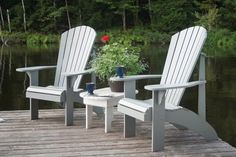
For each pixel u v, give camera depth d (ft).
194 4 75.92
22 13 79.10
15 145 11.68
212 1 72.95
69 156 10.71
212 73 33.04
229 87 26.37
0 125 14.01
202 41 12.23
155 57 46.44
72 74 13.60
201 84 12.03
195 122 11.87
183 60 12.85
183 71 12.63
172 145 11.71
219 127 16.83
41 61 42.39
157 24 75.36
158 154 10.90
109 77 13.91
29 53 53.42
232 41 67.26
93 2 79.05
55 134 12.85
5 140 12.17
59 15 77.05
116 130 13.37
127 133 12.52
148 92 24.35
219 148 11.43
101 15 78.84
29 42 73.82
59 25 78.84
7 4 82.07
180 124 11.68
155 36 72.08
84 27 16.01
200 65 12.19
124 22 77.25
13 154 10.87
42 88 14.32
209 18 70.95
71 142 11.98
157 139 11.14
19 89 25.96
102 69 13.88
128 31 75.72
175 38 13.62
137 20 78.89
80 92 14.08
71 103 13.92
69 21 78.07
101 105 13.03
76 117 15.28
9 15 80.64
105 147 11.50
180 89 12.53
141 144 11.81
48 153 10.96
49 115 15.64
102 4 78.84
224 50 56.54
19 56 48.88
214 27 71.15
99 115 14.89
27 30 78.13
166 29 74.49
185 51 12.93
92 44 15.17
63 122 14.46
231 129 16.46
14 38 74.23
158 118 11.09
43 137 12.50
